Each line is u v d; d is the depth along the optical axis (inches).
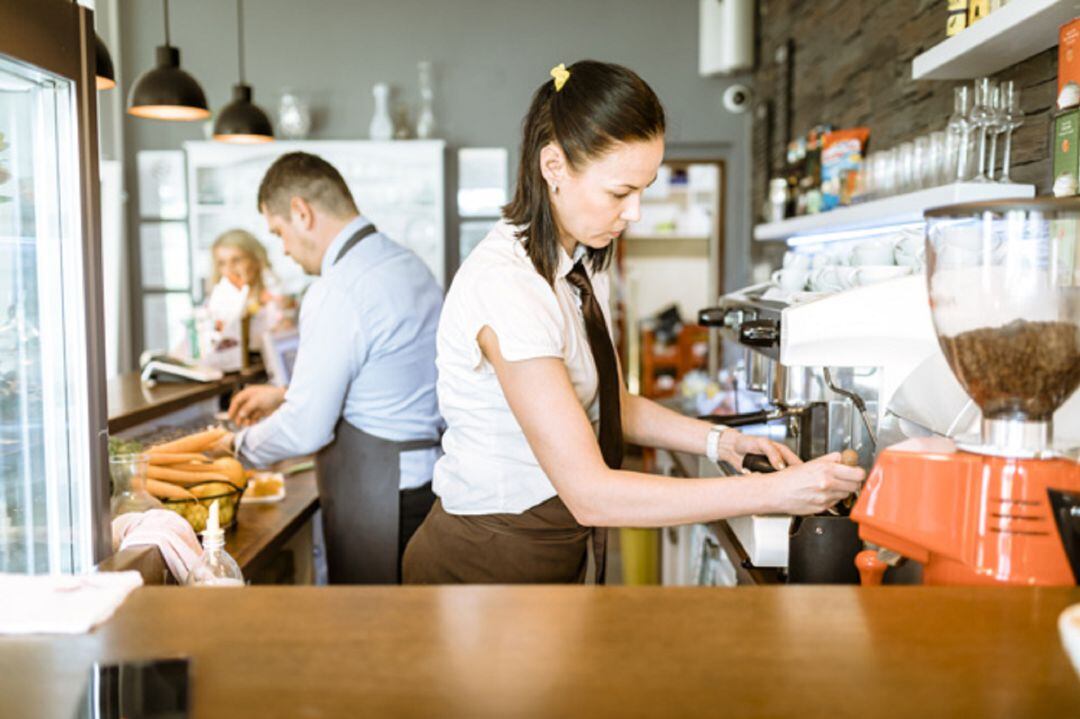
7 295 49.0
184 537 59.0
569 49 246.4
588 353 62.1
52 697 29.0
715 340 266.1
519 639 32.7
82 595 36.4
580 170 54.6
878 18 137.5
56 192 48.7
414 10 246.5
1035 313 38.4
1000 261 38.7
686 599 36.5
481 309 56.7
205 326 161.3
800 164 164.1
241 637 33.0
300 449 95.4
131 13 247.8
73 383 49.6
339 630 33.6
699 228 326.3
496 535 62.6
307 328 95.0
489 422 61.0
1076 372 39.0
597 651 31.7
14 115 48.0
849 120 153.5
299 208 95.3
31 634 33.3
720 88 244.8
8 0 42.8
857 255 73.3
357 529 96.3
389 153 237.0
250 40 247.9
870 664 30.8
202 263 241.6
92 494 50.3
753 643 32.3
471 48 247.1
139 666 31.0
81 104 48.8
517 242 58.3
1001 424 40.5
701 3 240.1
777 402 70.5
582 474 52.6
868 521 43.7
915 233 72.2
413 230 243.0
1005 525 39.4
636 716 27.5
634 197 56.3
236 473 87.0
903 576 50.9
